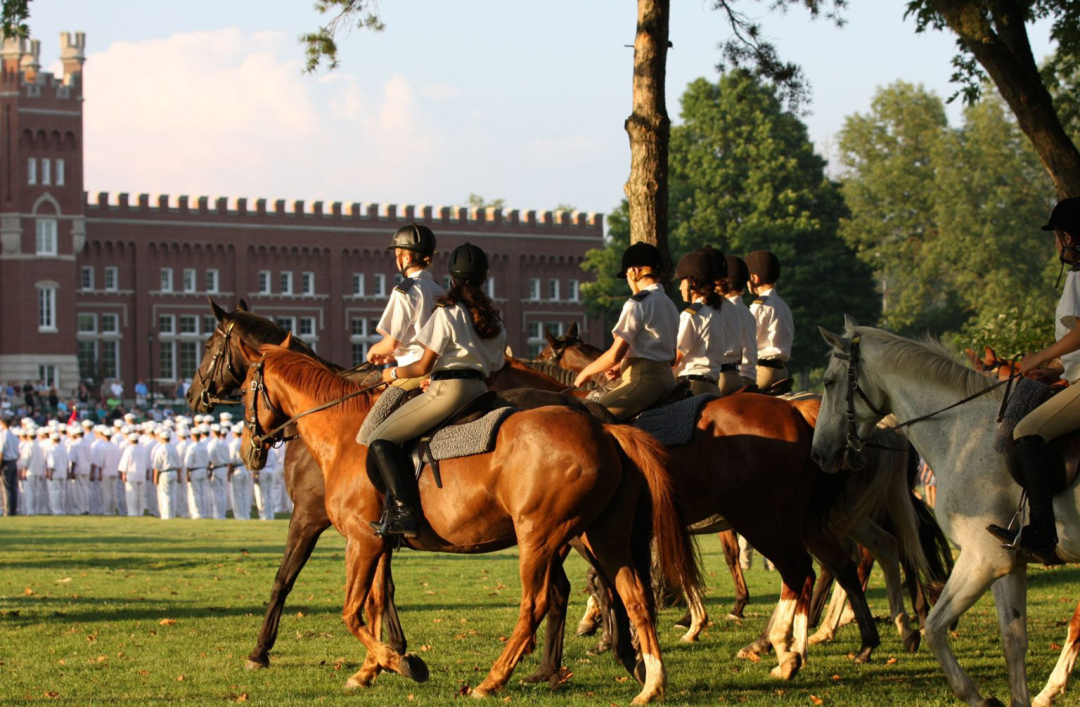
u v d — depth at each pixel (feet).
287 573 36.88
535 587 29.17
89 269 307.78
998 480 28.37
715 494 33.73
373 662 32.73
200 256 319.47
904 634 38.27
